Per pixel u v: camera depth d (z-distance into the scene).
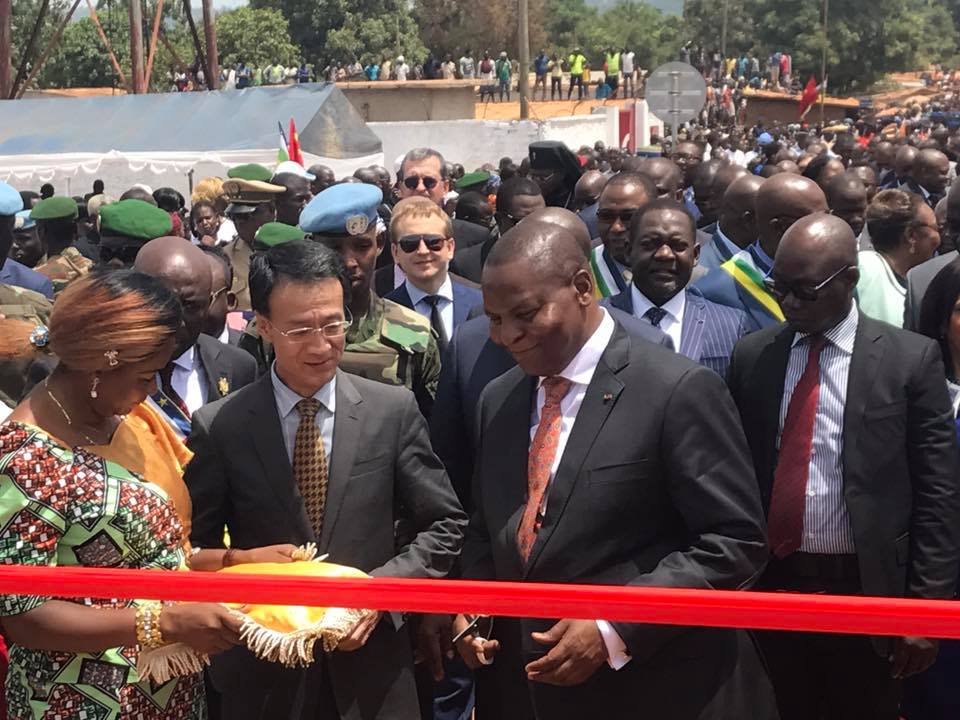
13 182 19.03
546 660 2.81
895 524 3.62
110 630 2.61
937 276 4.06
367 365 4.44
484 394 3.27
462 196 10.02
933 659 3.61
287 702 3.25
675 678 2.91
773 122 51.38
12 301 4.57
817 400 3.70
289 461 3.30
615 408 2.92
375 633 3.32
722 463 2.90
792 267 3.63
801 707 3.87
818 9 84.94
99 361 2.56
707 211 8.40
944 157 10.48
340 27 63.34
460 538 3.43
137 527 2.66
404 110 37.81
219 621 2.67
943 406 3.63
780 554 3.74
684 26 87.25
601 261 5.70
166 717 2.82
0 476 2.53
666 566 2.86
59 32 27.45
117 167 19.08
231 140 18.89
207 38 29.17
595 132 33.56
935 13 110.88
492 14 69.38
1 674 3.25
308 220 4.46
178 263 3.92
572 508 2.90
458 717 4.95
